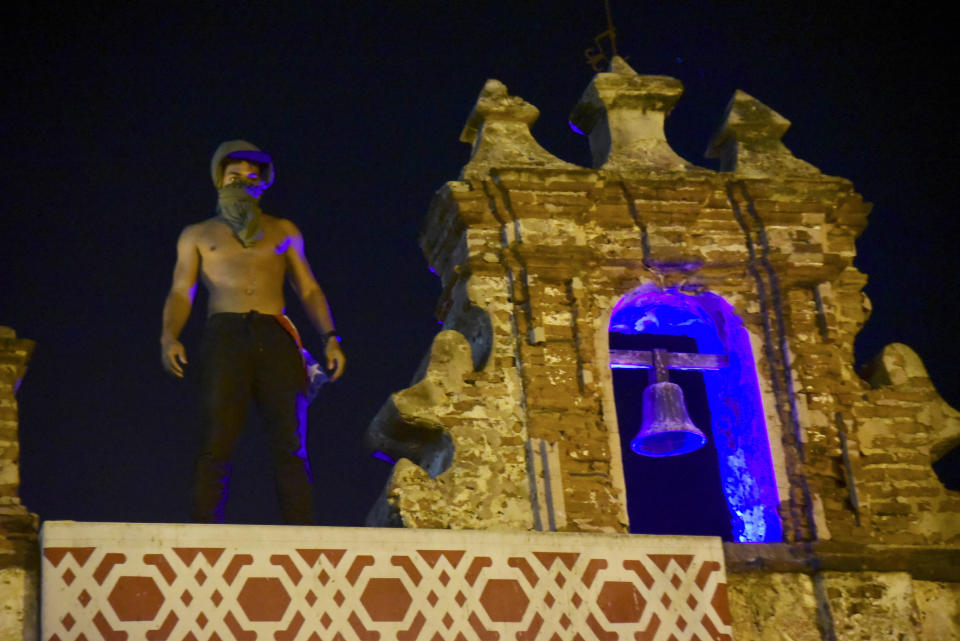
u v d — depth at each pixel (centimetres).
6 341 1014
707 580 1047
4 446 986
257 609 951
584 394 1107
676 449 1191
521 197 1153
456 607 986
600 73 1238
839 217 1216
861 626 1070
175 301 1078
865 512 1114
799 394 1144
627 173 1180
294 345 1083
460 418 1089
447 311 1186
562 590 1010
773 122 1248
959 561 1108
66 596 926
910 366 1183
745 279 1184
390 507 1058
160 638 930
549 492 1066
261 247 1099
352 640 959
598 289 1153
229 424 1045
